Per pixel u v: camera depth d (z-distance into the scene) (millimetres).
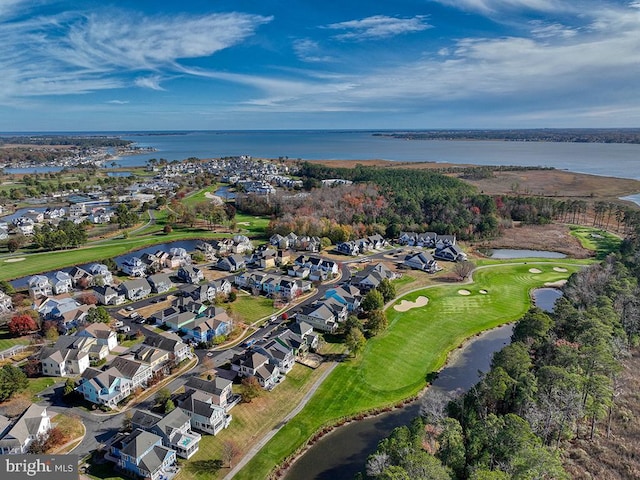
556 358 64438
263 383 69438
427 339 88562
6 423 55750
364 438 60719
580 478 49594
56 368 70875
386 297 105750
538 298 113188
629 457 53531
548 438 55500
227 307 97688
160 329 87938
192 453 55344
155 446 53031
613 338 71562
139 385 68125
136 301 102250
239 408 64438
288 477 53375
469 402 59625
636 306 84438
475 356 83625
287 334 81688
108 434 57969
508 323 98000
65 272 114938
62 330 85125
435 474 42500
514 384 59469
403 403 68688
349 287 106438
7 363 73438
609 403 56938
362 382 73000
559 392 56250
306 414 64500
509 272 130375
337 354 81000
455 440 49500
